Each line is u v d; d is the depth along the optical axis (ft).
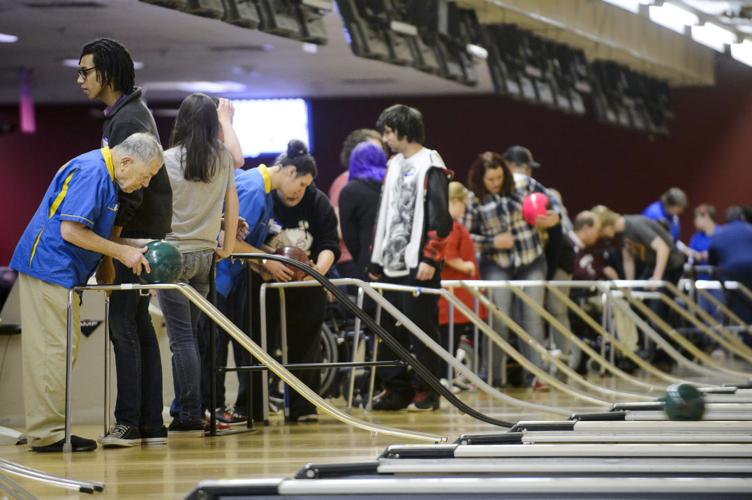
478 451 21.94
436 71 68.18
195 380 32.22
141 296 30.32
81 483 21.70
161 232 30.71
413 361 31.17
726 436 24.97
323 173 115.55
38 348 28.91
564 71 84.12
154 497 20.68
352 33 62.34
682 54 102.06
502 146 116.26
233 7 51.80
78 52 94.68
